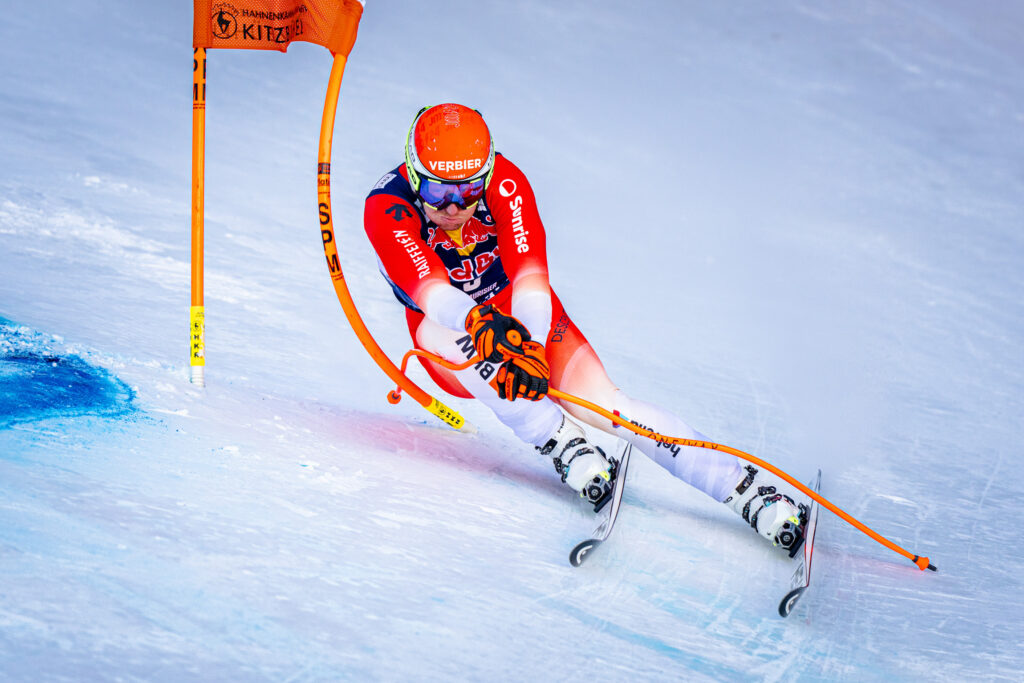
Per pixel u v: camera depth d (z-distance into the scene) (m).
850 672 10.73
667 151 40.56
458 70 45.06
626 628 10.55
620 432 14.02
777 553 13.64
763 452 17.39
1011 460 18.88
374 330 20.47
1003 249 34.47
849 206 37.25
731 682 9.96
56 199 23.33
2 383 12.82
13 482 10.02
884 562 13.92
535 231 14.30
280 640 8.53
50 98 32.62
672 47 52.94
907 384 22.50
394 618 9.39
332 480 12.45
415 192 13.75
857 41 56.62
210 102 36.03
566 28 52.88
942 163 43.47
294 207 27.36
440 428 16.56
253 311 19.69
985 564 14.21
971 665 11.29
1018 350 25.89
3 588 8.21
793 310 26.67
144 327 17.17
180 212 24.70
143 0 45.28
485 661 9.10
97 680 7.44
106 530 9.52
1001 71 55.22
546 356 14.55
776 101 48.34
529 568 11.38
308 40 15.02
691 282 27.80
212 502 10.77
